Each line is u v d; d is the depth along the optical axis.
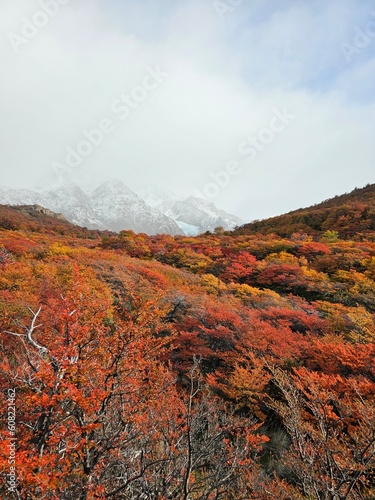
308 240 38.91
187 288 21.31
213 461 5.33
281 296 23.45
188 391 9.87
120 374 4.21
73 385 3.20
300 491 6.41
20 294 11.85
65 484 3.34
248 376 9.91
